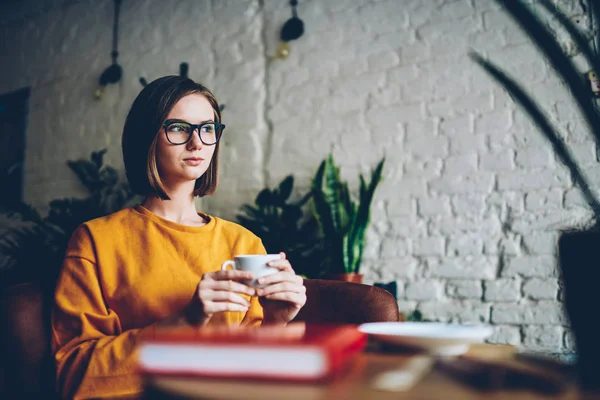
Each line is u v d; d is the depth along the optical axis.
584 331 0.87
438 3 2.45
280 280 0.95
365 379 0.54
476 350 0.76
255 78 2.86
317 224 2.40
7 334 1.02
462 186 2.30
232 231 1.29
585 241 0.92
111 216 1.19
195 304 0.88
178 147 1.17
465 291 2.25
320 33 2.71
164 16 3.22
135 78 3.27
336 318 1.28
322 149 2.63
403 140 2.45
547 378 0.52
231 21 2.97
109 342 0.94
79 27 3.57
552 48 1.02
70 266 1.09
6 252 2.80
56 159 3.50
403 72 2.49
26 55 3.79
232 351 0.52
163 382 0.52
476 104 2.32
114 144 3.28
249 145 2.82
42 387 1.01
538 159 2.18
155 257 1.13
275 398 0.46
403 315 2.21
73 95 3.50
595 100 2.07
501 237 2.21
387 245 2.41
